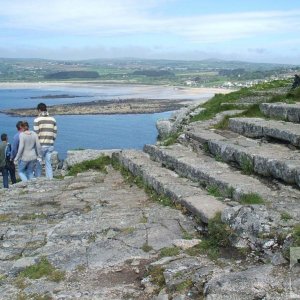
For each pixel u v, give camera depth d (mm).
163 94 150000
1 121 72000
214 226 6898
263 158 8953
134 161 12758
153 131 57188
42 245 7559
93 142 47562
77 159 16547
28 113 85812
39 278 6242
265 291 4871
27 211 9945
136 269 6309
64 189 12086
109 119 73875
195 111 18641
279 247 5844
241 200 7859
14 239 7938
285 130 10570
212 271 5641
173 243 6953
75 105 102438
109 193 11148
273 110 13344
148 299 5492
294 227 6039
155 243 7125
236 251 6297
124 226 8102
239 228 6488
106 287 5859
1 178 18641
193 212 8016
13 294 5820
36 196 11352
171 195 9172
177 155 11609
